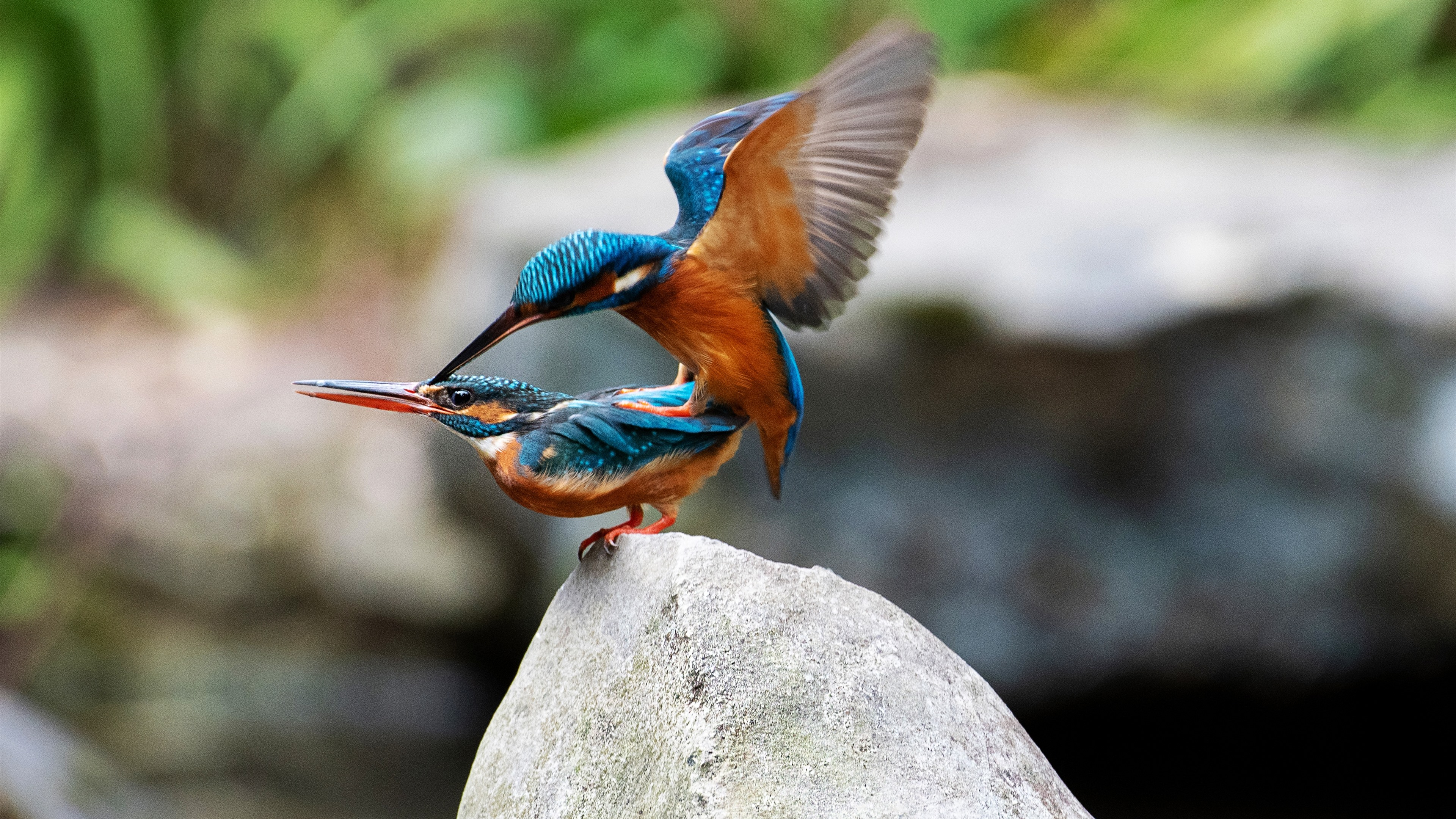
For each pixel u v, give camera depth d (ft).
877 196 15.33
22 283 64.44
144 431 51.42
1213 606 35.19
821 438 35.94
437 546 45.19
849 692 14.65
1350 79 52.47
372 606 45.78
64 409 52.70
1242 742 37.37
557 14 63.62
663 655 14.87
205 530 47.70
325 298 63.00
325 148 67.26
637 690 15.05
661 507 16.78
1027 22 55.88
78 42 64.54
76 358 57.26
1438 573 33.63
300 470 49.06
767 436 17.04
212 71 67.51
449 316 41.45
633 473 16.17
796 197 15.48
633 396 16.88
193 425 51.88
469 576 44.11
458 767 40.14
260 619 46.93
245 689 44.52
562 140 58.54
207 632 46.80
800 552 36.35
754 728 14.30
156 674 45.11
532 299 15.51
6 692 42.52
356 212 66.28
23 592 47.03
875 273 35.22
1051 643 35.96
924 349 34.65
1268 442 34.06
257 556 47.21
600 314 37.42
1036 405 34.73
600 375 37.65
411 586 44.96
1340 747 36.96
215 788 37.45
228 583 47.03
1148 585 35.32
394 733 42.70
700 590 14.93
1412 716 36.40
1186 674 35.91
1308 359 33.50
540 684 16.33
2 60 63.31
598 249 15.39
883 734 14.52
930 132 47.57
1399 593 34.22
